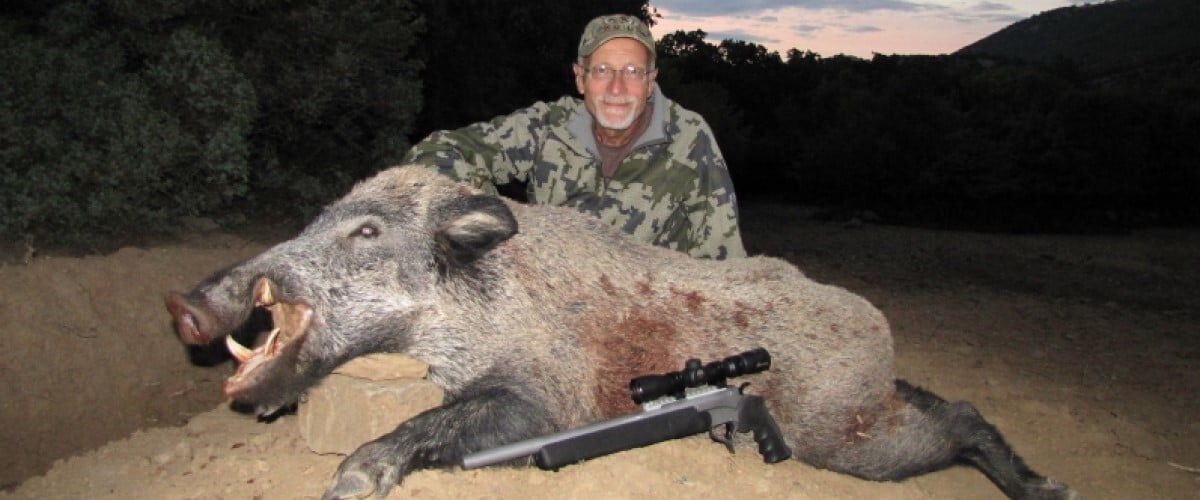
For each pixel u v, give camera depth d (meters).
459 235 1.42
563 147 1.83
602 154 1.85
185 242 3.02
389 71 4.22
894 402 1.64
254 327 1.72
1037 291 4.55
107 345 2.10
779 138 11.94
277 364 1.35
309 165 4.03
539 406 1.41
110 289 2.23
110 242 2.81
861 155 9.23
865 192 9.44
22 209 2.50
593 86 1.73
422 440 1.28
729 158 11.16
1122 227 8.17
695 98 11.18
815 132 11.34
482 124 1.81
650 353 1.49
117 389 2.06
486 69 6.05
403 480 1.26
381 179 1.51
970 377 2.58
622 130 1.77
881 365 1.62
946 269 5.21
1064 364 2.91
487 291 1.46
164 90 3.08
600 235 1.57
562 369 1.44
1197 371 2.92
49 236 2.66
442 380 1.46
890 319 3.48
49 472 1.39
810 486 1.41
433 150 1.71
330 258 1.41
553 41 7.46
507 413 1.35
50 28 3.04
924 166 8.98
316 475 1.33
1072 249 6.51
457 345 1.45
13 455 1.83
